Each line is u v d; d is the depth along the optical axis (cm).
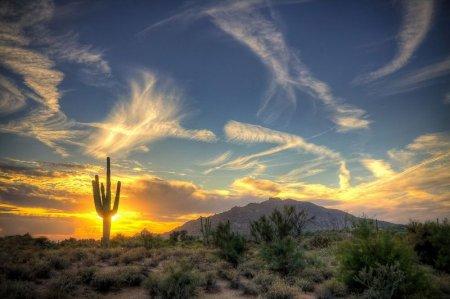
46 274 1447
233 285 1491
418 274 1178
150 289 1303
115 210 2925
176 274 1278
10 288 1136
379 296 1097
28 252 2023
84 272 1432
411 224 1900
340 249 1396
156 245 2906
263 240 2666
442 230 1722
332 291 1318
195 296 1298
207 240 3559
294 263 1734
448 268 1582
